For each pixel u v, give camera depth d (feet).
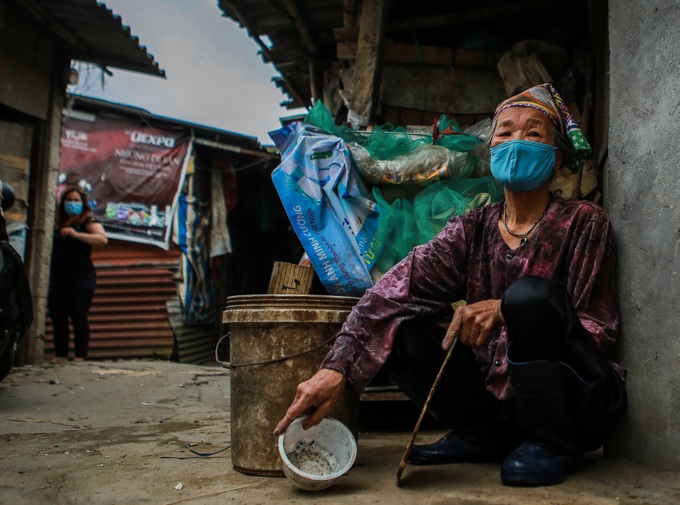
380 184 11.25
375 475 6.63
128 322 33.53
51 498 6.18
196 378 17.47
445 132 11.62
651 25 6.77
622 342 6.89
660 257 6.44
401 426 10.64
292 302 6.96
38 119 22.16
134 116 33.96
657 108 6.61
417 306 6.96
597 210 6.89
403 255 10.69
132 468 7.29
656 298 6.47
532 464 5.98
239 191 42.83
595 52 14.64
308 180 10.62
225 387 15.87
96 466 7.43
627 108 7.07
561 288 6.09
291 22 19.65
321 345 6.97
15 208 21.11
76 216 20.63
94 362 21.34
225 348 39.96
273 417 6.81
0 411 11.96
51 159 22.43
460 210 10.67
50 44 22.39
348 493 5.93
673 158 6.35
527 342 5.92
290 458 6.48
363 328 6.60
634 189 6.86
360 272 10.17
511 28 17.06
